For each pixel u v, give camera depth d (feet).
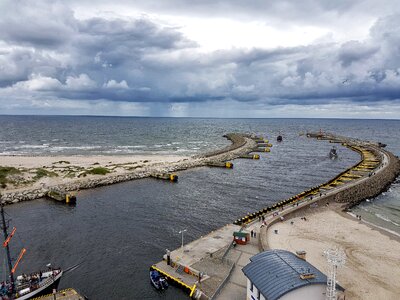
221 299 122.52
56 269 146.92
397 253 165.17
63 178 337.93
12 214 239.50
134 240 193.06
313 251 163.22
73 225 217.15
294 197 266.16
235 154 541.34
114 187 323.16
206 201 276.82
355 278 138.72
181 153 590.14
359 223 210.79
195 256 157.07
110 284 146.00
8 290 128.26
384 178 339.77
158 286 137.69
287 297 95.40
